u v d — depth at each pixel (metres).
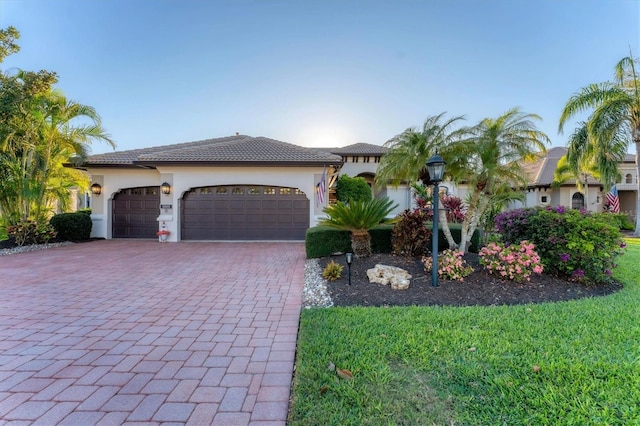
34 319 4.86
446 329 4.21
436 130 7.59
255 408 2.71
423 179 7.88
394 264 7.73
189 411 2.67
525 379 3.02
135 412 2.65
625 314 4.73
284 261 9.79
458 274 6.51
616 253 6.70
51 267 8.92
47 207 14.14
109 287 6.79
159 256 10.75
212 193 14.81
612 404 2.64
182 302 5.74
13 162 12.48
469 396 2.81
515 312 4.85
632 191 25.67
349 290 6.23
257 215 14.80
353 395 2.83
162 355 3.68
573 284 6.53
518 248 6.67
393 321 4.53
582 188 22.80
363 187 18.08
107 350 3.81
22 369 3.35
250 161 14.00
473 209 7.97
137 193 15.98
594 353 3.50
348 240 9.42
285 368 3.38
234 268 8.76
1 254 11.12
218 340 4.10
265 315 5.05
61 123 13.28
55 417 2.60
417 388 2.94
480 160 7.46
